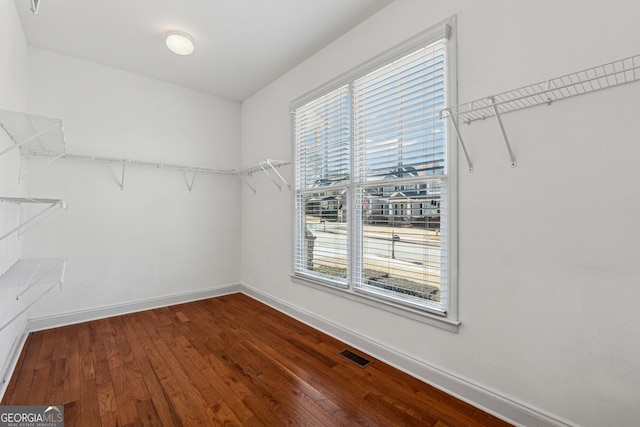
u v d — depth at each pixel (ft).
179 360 7.08
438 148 6.08
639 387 3.91
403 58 6.66
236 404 5.50
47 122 5.48
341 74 8.13
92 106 9.68
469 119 5.52
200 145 12.05
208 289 12.23
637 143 3.92
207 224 12.23
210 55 9.32
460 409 5.38
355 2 6.95
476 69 5.46
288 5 7.05
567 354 4.48
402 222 6.75
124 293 10.28
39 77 8.79
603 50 4.16
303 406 5.47
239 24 7.77
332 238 8.68
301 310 9.64
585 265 4.32
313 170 9.33
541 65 4.70
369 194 7.54
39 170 8.78
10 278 5.35
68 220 9.23
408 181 6.55
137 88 10.56
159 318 9.84
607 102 4.14
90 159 9.62
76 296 9.36
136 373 6.49
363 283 7.69
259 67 10.09
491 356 5.28
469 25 5.56
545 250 4.68
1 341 5.85
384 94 7.13
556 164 4.57
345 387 6.05
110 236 10.01
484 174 5.35
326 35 8.27
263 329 8.98
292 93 10.15
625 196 4.00
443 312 5.88
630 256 3.97
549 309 4.64
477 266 5.45
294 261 10.00
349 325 8.03
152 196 10.89
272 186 11.18
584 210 4.32
